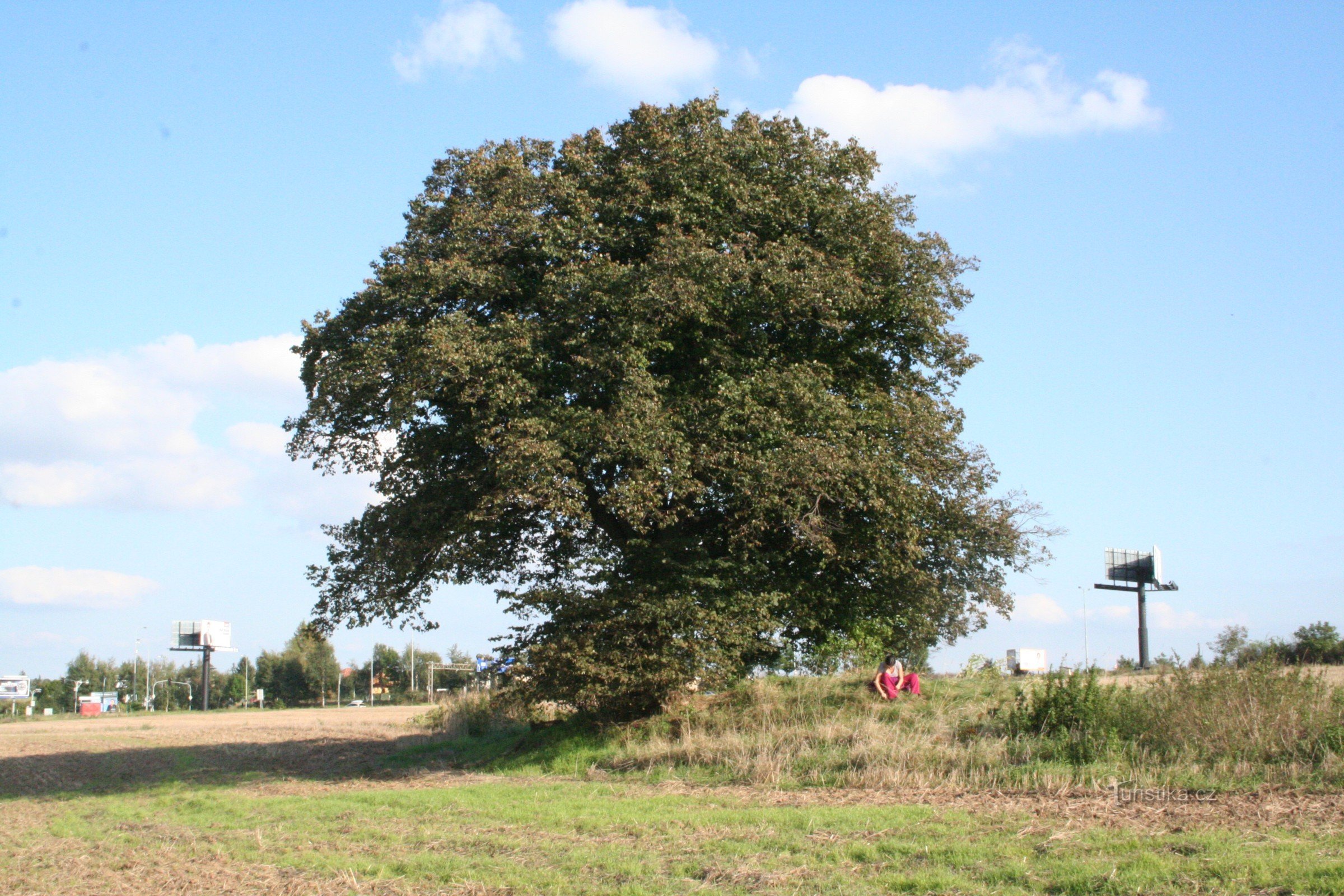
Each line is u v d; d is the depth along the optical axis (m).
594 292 19.97
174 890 10.44
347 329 22.08
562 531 23.03
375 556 21.31
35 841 14.55
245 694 133.38
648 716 21.50
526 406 20.39
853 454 20.98
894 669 20.66
